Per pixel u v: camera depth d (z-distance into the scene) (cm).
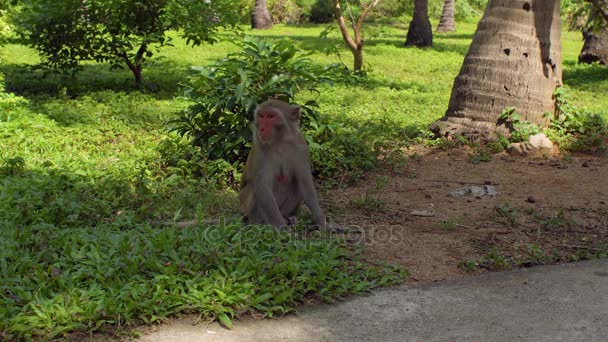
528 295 525
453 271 575
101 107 1330
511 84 1039
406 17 4259
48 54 1560
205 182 815
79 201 721
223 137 869
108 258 533
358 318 488
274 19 4162
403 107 1444
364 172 905
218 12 1628
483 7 4816
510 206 755
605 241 648
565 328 471
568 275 563
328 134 939
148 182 777
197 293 484
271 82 824
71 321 452
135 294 476
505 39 1046
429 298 521
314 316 489
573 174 891
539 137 995
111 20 1551
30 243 575
